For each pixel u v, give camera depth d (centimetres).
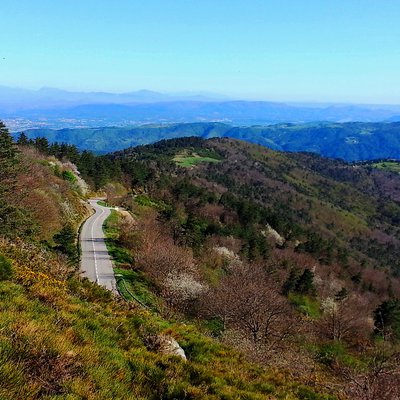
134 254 4022
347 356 2986
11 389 495
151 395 699
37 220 3425
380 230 16075
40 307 845
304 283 5666
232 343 1627
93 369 654
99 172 8550
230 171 18662
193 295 3148
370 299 7000
